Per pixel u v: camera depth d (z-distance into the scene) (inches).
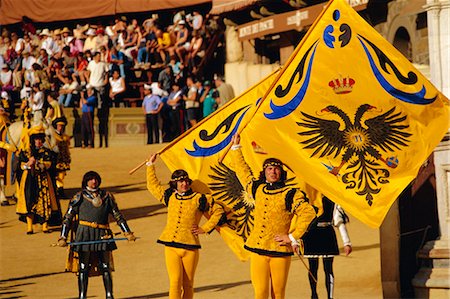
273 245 521.0
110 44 1660.9
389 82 557.9
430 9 647.8
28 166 940.0
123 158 1379.2
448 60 644.1
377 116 554.3
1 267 794.2
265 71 1537.9
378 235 818.2
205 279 717.9
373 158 548.4
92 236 619.5
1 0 1763.0
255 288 527.8
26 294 690.8
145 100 1552.7
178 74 1619.1
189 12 1717.5
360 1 1105.4
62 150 1110.4
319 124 557.9
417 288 604.7
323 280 679.1
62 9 1715.1
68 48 1679.4
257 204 529.3
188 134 598.9
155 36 1668.3
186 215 568.4
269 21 1439.5
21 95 1614.2
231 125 593.6
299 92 564.1
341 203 542.6
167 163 595.8
